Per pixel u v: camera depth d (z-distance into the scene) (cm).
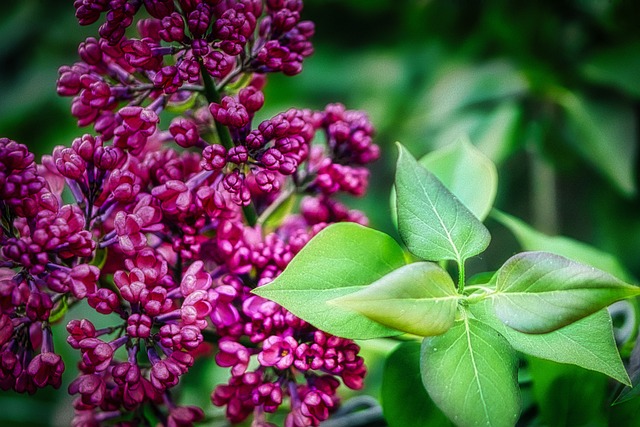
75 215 46
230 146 50
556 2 76
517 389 44
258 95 49
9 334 46
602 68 73
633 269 76
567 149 77
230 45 48
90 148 48
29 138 93
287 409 54
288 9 51
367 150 54
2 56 97
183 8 48
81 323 46
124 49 48
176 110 51
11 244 45
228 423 55
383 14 93
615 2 74
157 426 52
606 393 52
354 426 54
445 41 87
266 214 54
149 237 52
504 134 76
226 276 49
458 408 44
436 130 82
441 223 47
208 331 51
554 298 44
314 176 54
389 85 91
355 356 47
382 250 47
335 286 46
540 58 76
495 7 78
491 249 87
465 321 45
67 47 98
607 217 78
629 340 54
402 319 43
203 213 49
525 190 87
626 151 72
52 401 81
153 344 47
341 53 95
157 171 50
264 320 47
